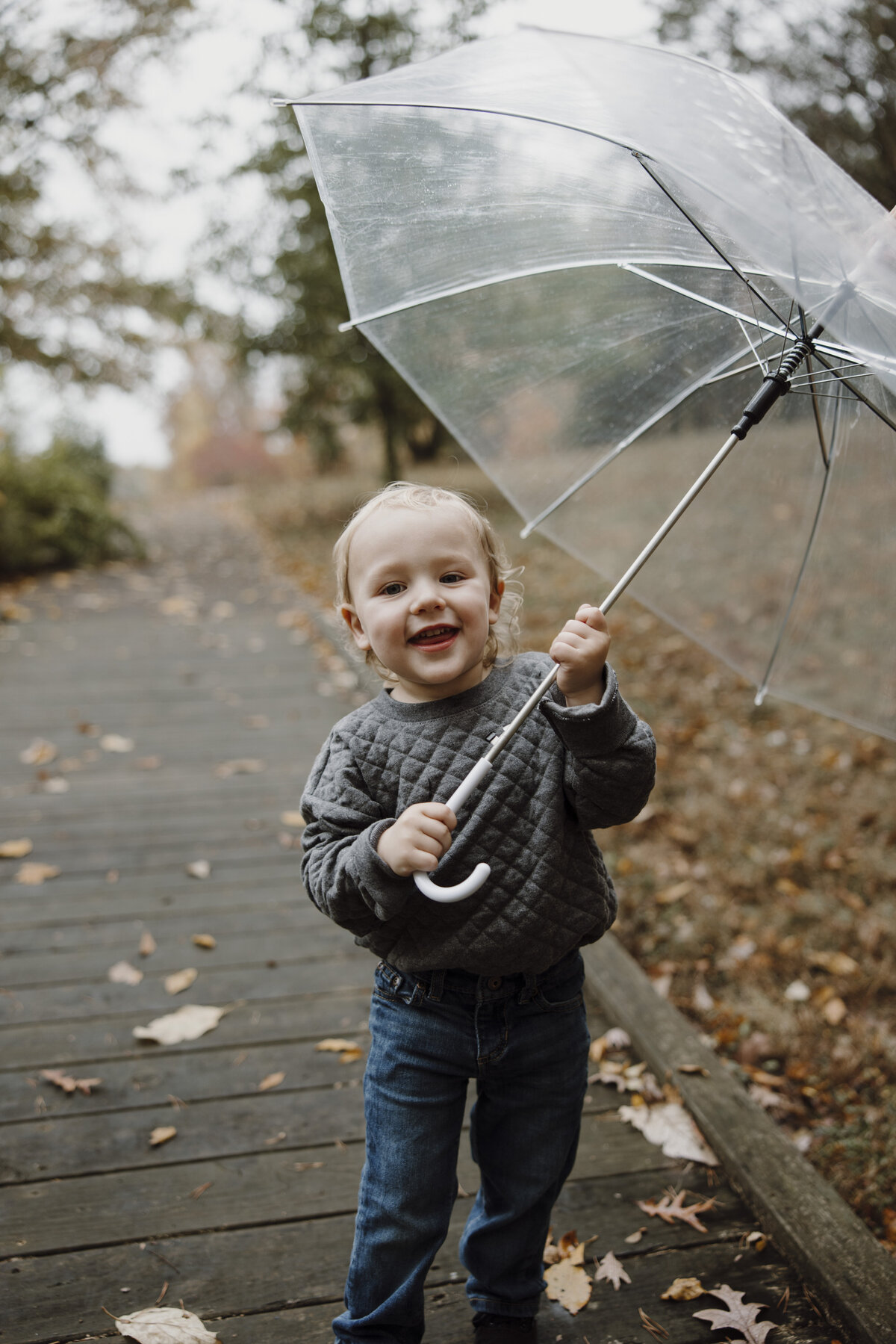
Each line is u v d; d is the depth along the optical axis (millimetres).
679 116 1412
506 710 1671
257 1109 2559
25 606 8742
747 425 1716
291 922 3533
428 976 1656
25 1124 2480
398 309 1957
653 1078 2691
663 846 4383
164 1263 2076
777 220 1271
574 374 2289
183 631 7902
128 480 24750
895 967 3480
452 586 1624
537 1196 1764
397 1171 1644
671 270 1917
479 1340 1908
